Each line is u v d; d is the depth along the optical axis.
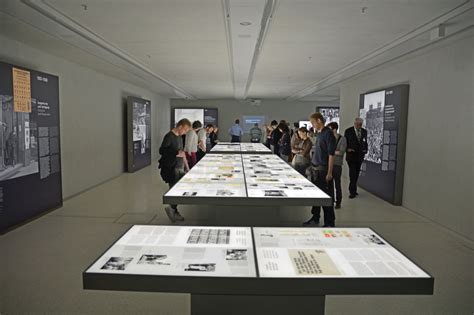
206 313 1.78
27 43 5.80
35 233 4.98
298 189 3.66
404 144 6.75
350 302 3.17
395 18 4.49
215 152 8.78
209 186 3.81
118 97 10.62
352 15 4.40
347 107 10.56
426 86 6.04
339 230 2.23
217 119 19.70
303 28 5.04
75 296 3.20
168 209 5.60
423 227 5.46
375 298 3.25
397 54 6.27
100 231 5.09
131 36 5.61
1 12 4.27
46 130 5.91
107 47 6.22
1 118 4.81
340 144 6.38
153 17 4.57
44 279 3.54
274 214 3.43
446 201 5.40
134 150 11.29
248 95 17.28
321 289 1.59
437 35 4.66
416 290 1.60
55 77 6.14
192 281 1.59
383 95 7.44
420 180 6.18
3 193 4.90
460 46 5.11
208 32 5.34
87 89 8.29
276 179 4.32
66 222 5.54
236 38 5.57
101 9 4.26
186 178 4.37
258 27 4.91
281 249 1.92
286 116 19.83
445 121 5.46
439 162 5.60
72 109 7.50
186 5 4.10
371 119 8.10
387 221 5.77
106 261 1.74
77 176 7.75
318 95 16.19
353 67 7.88
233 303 1.77
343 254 1.86
